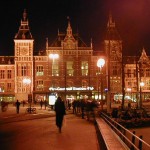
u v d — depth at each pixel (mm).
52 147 23578
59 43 131625
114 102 125500
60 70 130625
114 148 19797
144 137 42750
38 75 130750
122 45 71688
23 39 130125
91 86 129875
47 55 130250
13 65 133000
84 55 131000
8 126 39156
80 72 131000
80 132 32969
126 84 133750
